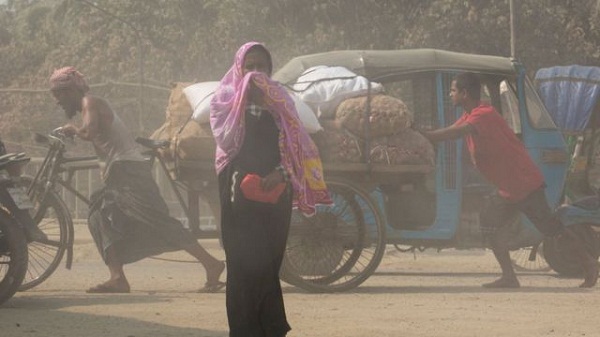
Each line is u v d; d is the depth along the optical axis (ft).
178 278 38.68
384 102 33.47
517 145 34.76
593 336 23.94
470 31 122.83
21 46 187.62
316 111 33.65
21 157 28.55
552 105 41.81
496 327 25.11
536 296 32.32
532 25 124.36
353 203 33.71
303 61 36.94
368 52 36.94
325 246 33.50
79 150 83.20
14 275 27.94
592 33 134.21
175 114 33.35
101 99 32.83
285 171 19.22
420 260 48.98
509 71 37.81
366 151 33.27
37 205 33.12
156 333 23.79
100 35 157.69
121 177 32.50
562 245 40.34
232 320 19.17
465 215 37.60
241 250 19.04
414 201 36.14
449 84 37.09
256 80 19.26
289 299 31.37
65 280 37.37
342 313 27.53
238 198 19.03
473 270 44.16
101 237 32.63
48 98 110.22
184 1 144.15
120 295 31.89
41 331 24.02
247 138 19.30
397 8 125.29
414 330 24.49
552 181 38.09
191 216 34.22
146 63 143.23
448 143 36.24
